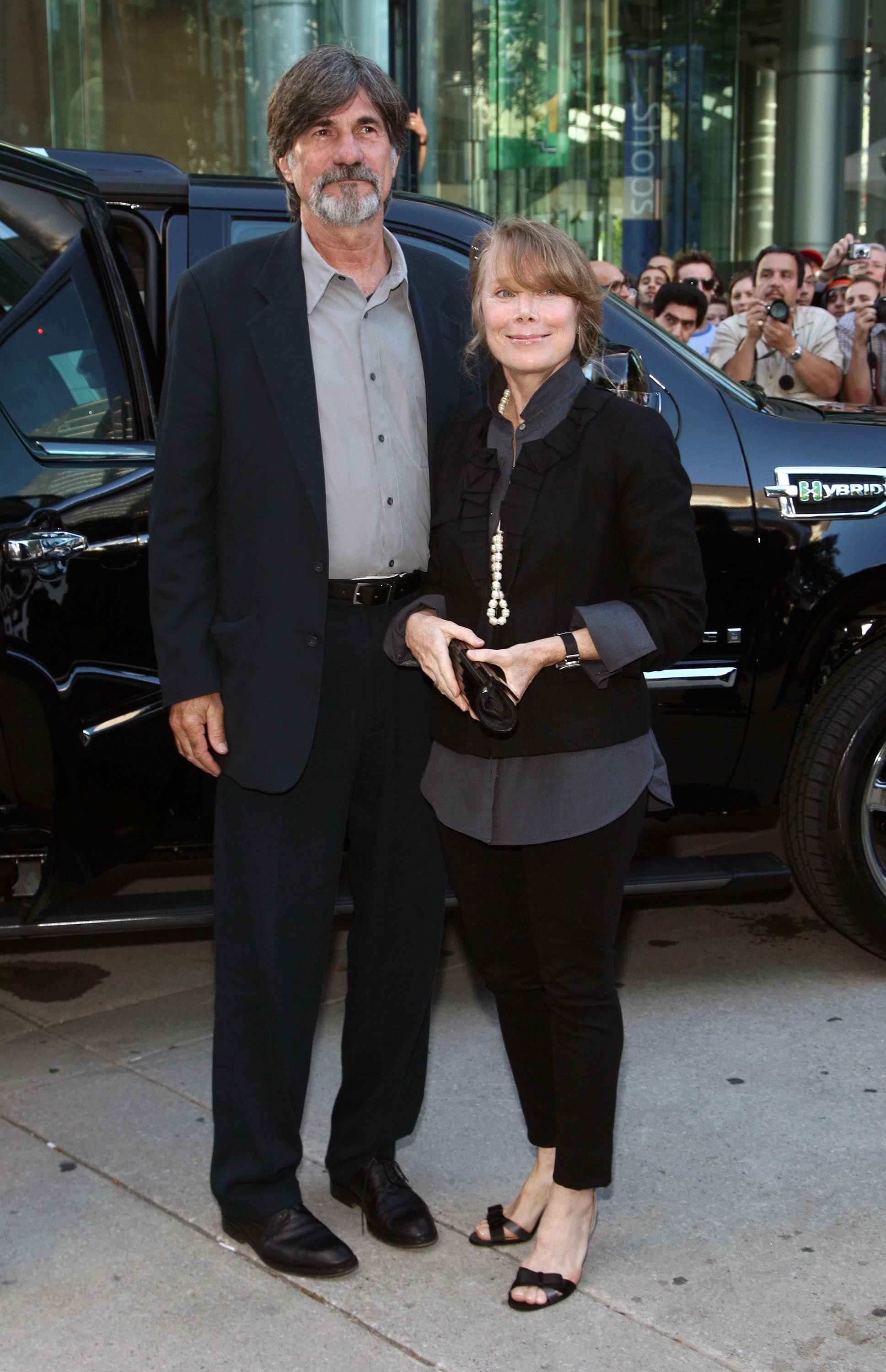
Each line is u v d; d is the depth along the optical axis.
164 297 2.94
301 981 2.17
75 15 7.84
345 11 8.00
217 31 8.02
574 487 1.93
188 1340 1.97
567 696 1.96
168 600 2.07
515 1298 2.03
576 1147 2.03
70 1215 2.29
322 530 2.04
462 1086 2.73
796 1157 2.45
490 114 9.21
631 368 2.57
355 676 2.12
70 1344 1.97
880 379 4.89
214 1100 2.18
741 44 10.45
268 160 2.17
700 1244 2.19
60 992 3.22
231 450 2.06
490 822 1.98
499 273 1.91
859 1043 2.89
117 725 2.66
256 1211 2.15
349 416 2.08
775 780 3.14
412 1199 2.24
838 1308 2.03
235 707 2.07
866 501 3.07
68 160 3.02
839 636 3.16
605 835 1.96
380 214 2.05
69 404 2.68
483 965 2.13
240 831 2.14
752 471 3.01
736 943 3.45
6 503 2.53
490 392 2.05
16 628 2.52
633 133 10.16
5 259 2.62
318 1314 2.03
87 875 2.68
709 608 2.98
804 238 10.70
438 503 2.07
